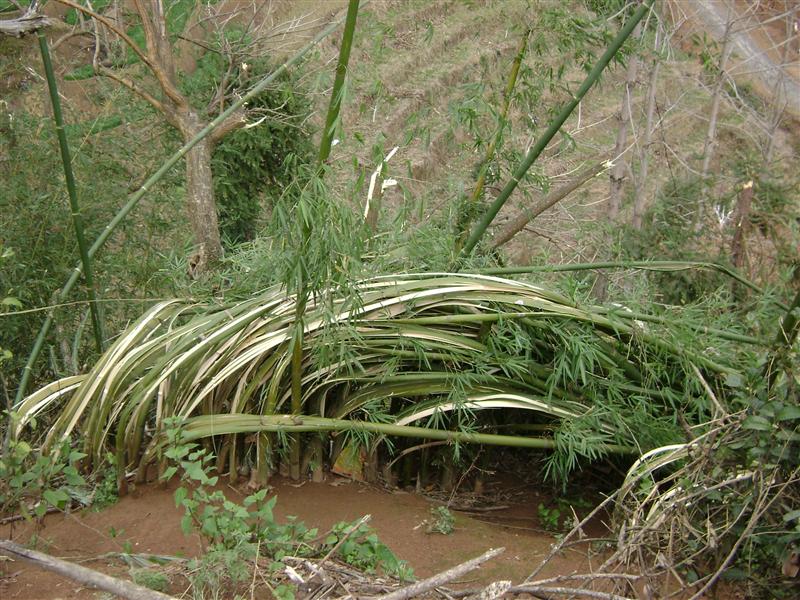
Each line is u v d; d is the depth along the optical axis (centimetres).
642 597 283
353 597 250
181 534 324
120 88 636
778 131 1270
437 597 275
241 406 367
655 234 613
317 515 355
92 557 300
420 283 374
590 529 399
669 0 990
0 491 308
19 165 477
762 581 293
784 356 298
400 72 1273
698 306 454
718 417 350
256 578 274
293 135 769
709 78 1272
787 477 292
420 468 413
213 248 555
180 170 642
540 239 852
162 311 394
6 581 279
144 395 354
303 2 1290
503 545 348
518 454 469
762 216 601
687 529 297
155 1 548
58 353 460
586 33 437
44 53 377
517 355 380
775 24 1562
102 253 489
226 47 720
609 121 1423
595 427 378
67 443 323
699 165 1209
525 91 453
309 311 369
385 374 368
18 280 436
